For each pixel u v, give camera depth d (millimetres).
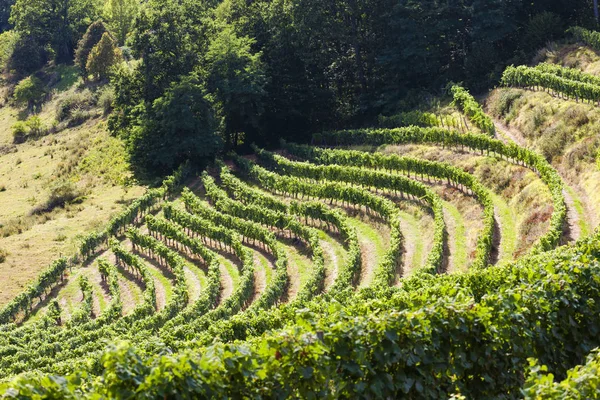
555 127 51438
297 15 75812
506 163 50500
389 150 63844
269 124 79875
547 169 44344
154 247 55750
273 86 78625
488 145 53281
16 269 59062
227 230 53906
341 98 81438
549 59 64500
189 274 51781
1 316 49906
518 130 56469
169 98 71438
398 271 42438
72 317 46562
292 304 34125
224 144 77438
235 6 85188
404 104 71812
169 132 72125
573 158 46750
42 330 45750
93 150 92438
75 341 40094
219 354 11289
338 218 50469
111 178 81938
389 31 75438
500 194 47875
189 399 10727
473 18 71500
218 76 75938
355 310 19484
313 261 48062
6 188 85625
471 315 13656
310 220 54656
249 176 68375
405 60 73000
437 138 59656
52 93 119125
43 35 134250
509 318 14086
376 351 12398
